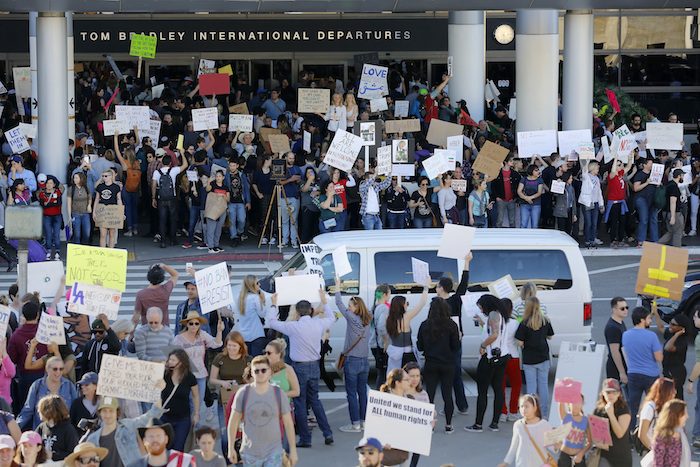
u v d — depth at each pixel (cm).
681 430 1470
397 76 4475
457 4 3161
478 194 3195
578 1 3166
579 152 3381
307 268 2127
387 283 2202
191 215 3397
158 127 3547
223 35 4791
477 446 1862
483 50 4028
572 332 2214
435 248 2222
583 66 3722
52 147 3391
